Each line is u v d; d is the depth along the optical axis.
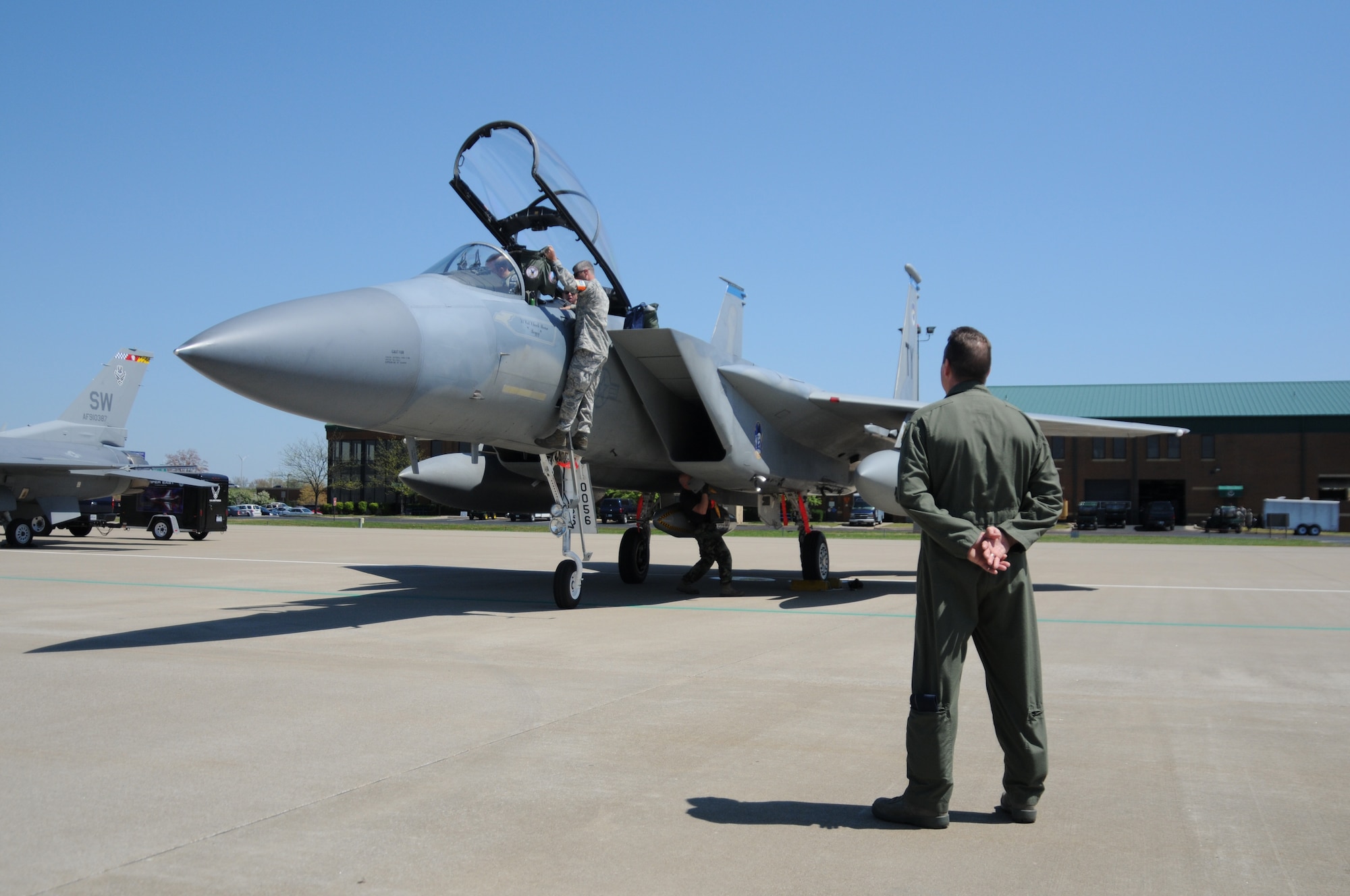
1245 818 3.49
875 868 2.97
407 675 6.19
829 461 14.38
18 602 10.57
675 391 11.61
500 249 9.63
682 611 10.10
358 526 48.34
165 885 2.79
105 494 27.73
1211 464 64.81
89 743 4.41
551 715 5.07
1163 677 6.41
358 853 3.06
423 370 8.03
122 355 30.72
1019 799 3.40
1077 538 42.91
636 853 3.08
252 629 8.35
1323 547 31.80
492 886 2.80
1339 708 5.46
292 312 7.23
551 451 10.23
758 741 4.55
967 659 7.06
